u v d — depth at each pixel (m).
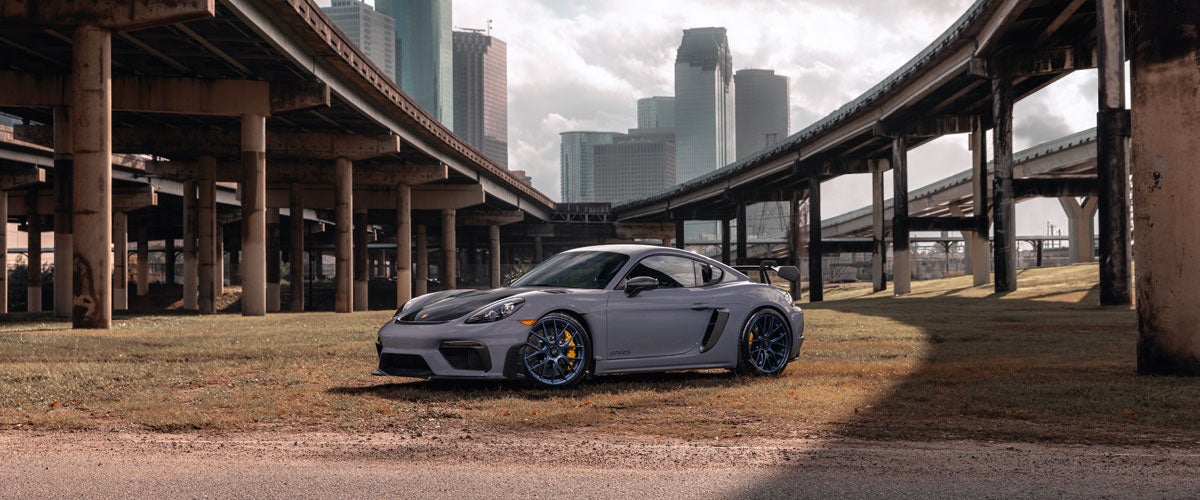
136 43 29.69
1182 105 8.32
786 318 9.04
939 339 14.88
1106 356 11.16
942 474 4.46
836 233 126.94
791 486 4.22
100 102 22.69
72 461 4.85
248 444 5.33
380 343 7.86
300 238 58.50
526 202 100.00
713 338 8.52
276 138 46.78
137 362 11.15
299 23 30.56
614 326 7.98
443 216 76.88
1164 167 8.50
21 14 22.59
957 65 44.62
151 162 55.91
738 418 6.17
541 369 7.64
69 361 11.42
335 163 52.97
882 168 68.88
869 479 4.36
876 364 10.02
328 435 5.63
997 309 30.14
